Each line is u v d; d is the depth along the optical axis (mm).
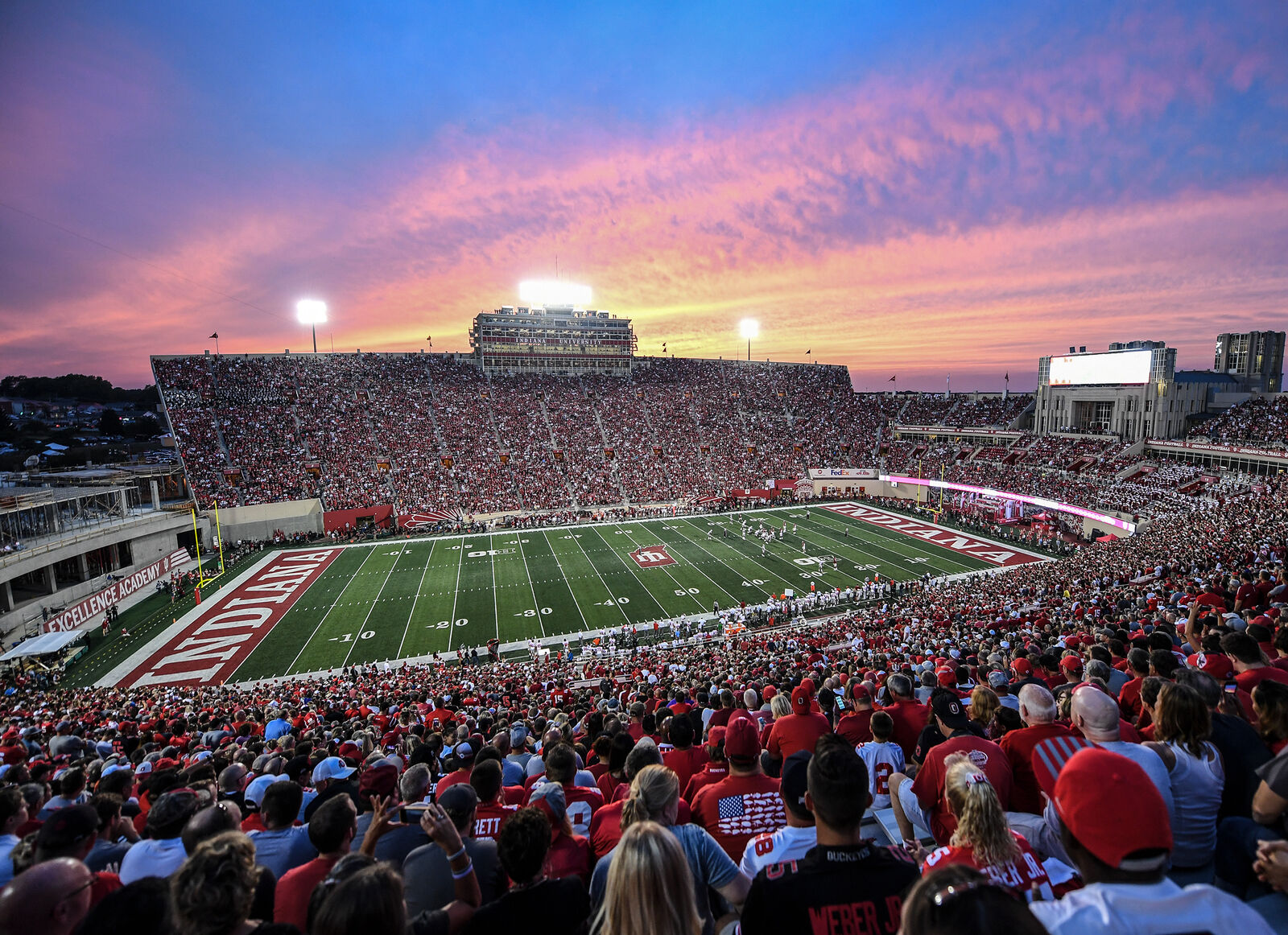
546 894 3359
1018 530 52375
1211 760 4004
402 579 41156
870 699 7688
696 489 66062
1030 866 3410
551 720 13164
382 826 4801
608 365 85188
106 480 48156
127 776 6754
